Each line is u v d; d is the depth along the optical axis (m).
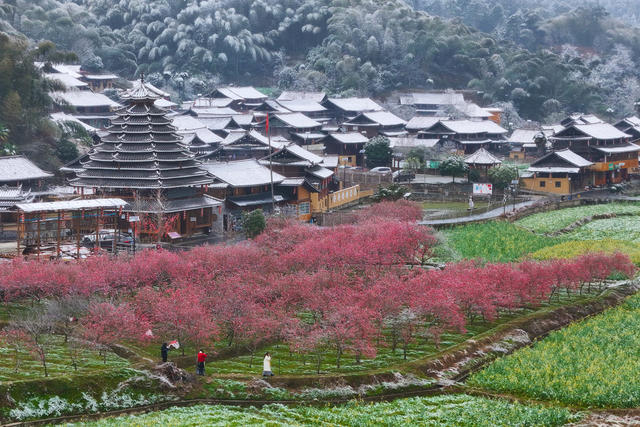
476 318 97.00
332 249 102.31
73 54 187.50
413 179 199.38
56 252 108.62
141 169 136.12
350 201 177.50
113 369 70.12
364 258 102.00
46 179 165.00
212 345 81.75
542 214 167.00
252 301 85.25
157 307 81.12
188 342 81.00
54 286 85.62
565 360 82.31
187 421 62.88
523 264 104.81
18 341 75.50
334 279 92.44
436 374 78.81
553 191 188.50
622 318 99.06
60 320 83.69
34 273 87.69
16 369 70.88
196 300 81.94
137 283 91.50
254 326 80.12
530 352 84.88
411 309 84.56
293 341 80.44
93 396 66.75
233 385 71.88
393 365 79.62
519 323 93.88
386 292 87.12
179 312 78.94
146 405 67.94
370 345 80.94
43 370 71.25
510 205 169.88
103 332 77.62
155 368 71.12
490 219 154.25
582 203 180.38
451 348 84.56
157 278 94.19
